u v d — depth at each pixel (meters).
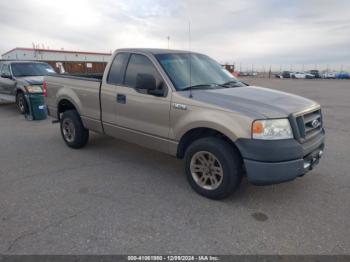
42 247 2.72
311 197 3.76
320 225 3.12
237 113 3.31
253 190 3.94
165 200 3.66
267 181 3.23
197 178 3.81
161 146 4.14
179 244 2.79
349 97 16.23
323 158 5.25
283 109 3.39
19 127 7.93
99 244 2.77
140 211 3.39
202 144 3.60
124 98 4.46
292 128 3.30
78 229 3.01
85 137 5.68
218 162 3.51
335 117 9.56
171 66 4.18
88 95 5.12
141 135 4.36
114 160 5.16
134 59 4.48
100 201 3.62
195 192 3.88
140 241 2.82
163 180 4.30
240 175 3.49
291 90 21.70
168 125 3.96
